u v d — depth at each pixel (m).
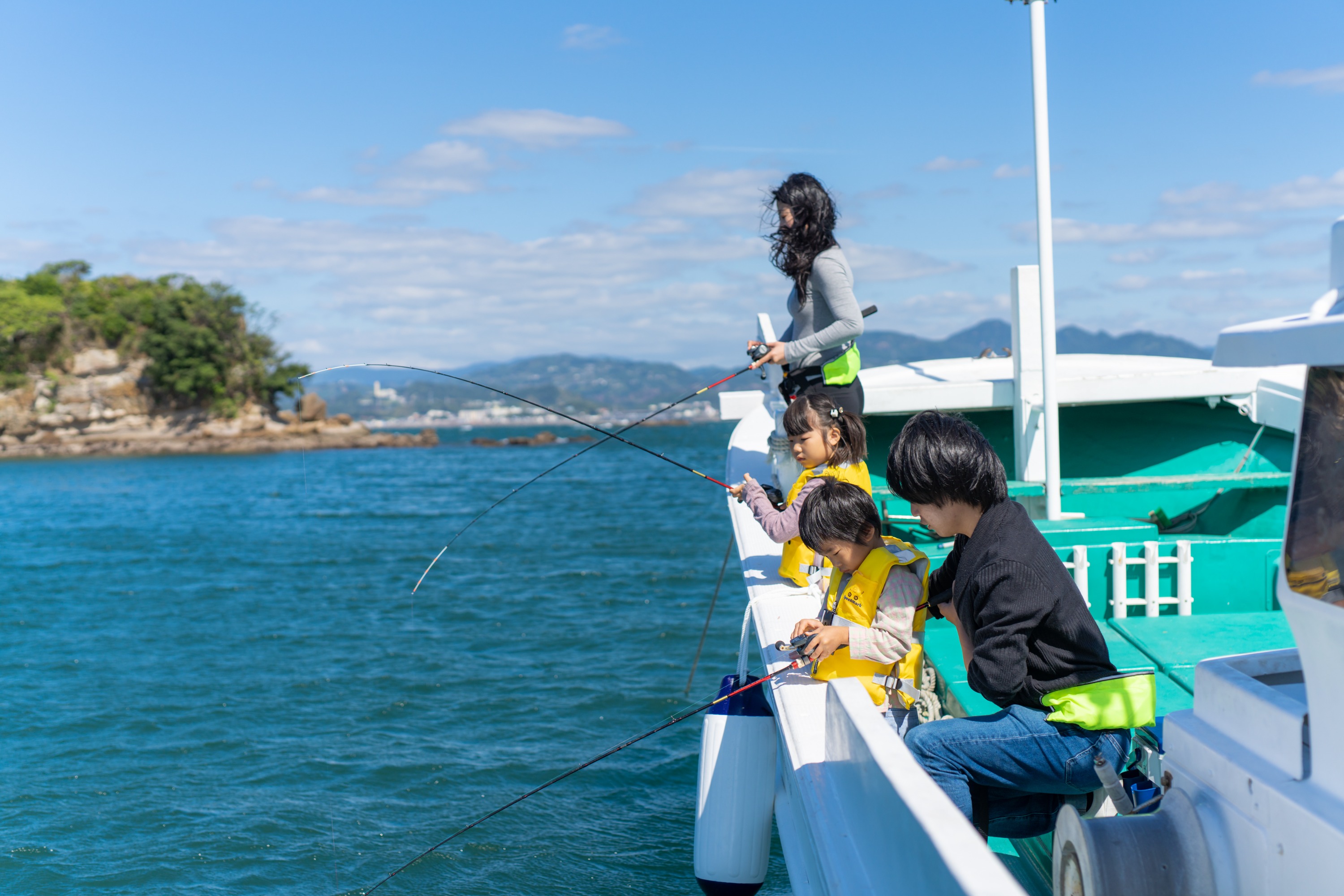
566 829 6.27
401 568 18.91
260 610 14.88
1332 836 1.35
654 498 35.28
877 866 1.57
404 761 7.73
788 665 2.61
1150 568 3.82
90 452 86.31
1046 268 4.57
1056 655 2.06
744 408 6.77
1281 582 1.54
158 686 10.41
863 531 2.34
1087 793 2.15
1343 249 1.52
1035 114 4.59
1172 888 1.67
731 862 2.96
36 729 8.90
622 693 9.44
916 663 2.44
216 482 53.19
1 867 5.99
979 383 5.64
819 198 3.75
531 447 104.69
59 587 17.70
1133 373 5.69
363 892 5.54
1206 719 1.79
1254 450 5.63
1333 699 1.41
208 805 6.94
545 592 15.36
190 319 91.31
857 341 4.01
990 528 2.12
